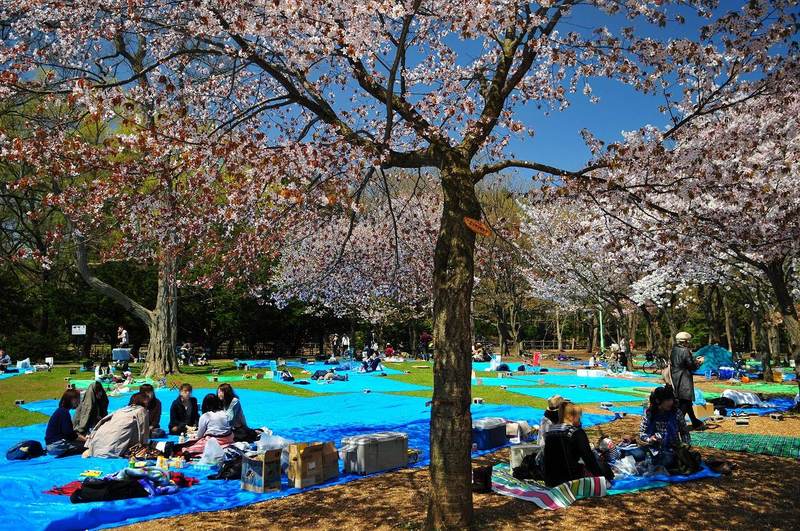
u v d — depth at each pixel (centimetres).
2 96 701
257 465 727
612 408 1536
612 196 820
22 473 787
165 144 648
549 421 905
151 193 747
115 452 902
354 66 684
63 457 910
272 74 670
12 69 721
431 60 935
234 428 978
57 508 637
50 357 3089
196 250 1067
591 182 796
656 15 763
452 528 546
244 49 685
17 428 1199
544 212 3053
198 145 661
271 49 676
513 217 3081
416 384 2189
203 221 876
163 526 607
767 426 1182
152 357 2403
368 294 2686
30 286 3869
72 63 806
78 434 964
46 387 1917
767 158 1038
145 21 737
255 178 680
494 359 3008
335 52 673
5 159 708
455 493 551
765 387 2177
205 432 951
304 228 1031
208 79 842
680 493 710
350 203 674
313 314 4081
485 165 684
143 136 614
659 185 788
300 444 761
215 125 835
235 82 870
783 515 629
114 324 3547
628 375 2655
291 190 612
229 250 1000
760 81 804
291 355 4316
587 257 2997
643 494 706
